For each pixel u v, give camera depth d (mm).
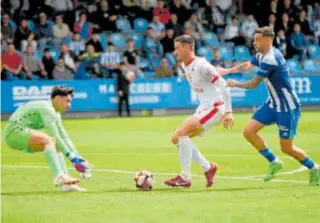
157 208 23000
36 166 33844
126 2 71875
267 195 25391
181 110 66188
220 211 22500
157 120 58812
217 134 48094
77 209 22906
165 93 65688
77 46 65812
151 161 36000
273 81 27125
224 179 29781
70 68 63906
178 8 71312
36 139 25891
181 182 27172
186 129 27047
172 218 21500
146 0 72188
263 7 74562
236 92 67250
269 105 27688
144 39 68688
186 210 22672
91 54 65125
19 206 23516
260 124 27844
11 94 61781
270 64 26766
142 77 66500
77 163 26047
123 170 32812
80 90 63531
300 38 73812
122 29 71125
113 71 65500
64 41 66750
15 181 29141
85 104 63656
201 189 26969
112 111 64438
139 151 40219
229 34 72812
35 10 67625
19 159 36469
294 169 32531
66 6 68812
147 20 72188
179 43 27109
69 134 49656
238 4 76375
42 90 62531
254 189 26875
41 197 25141
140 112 65062
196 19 71438
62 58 63688
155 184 28328
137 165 34562
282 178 29984
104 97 64188
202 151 39844
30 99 62250
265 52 27109
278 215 21891
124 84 63531
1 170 32531
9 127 26078
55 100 26234
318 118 59438
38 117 26109
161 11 70688
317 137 46625
